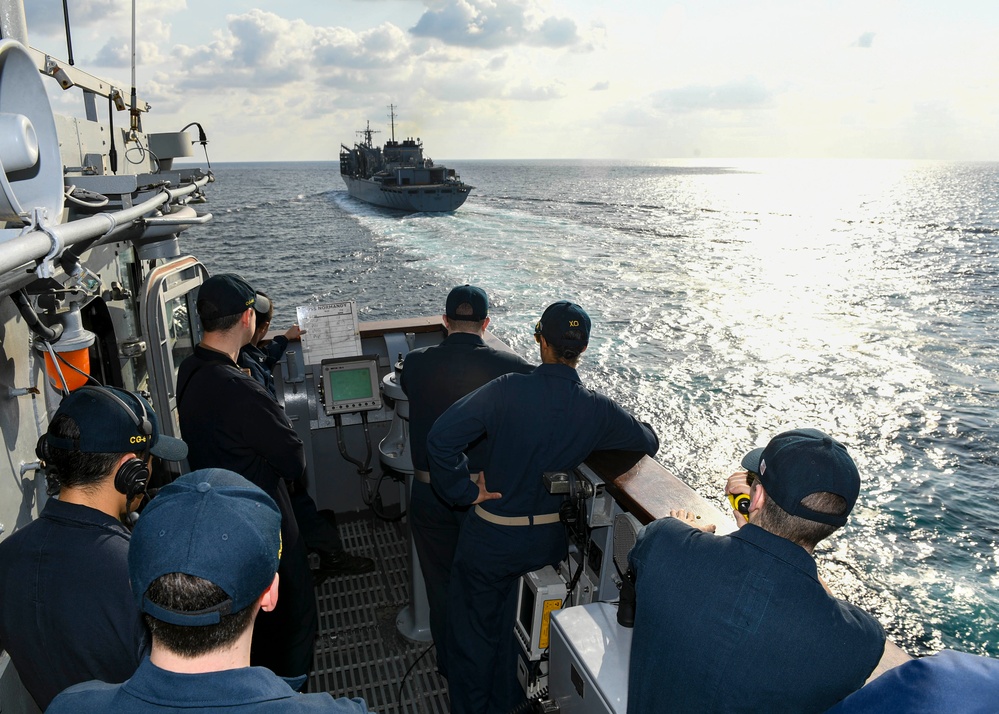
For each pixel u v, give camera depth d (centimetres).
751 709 112
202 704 86
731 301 2847
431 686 274
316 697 94
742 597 113
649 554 129
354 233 4853
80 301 209
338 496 394
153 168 353
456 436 202
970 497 1230
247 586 90
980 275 3694
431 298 2753
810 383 1850
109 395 144
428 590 265
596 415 207
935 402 1727
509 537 215
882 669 125
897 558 1031
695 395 1741
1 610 135
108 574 133
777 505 116
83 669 133
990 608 902
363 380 352
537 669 213
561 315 207
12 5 196
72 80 243
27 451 191
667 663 121
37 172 144
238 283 237
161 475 318
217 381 230
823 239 5309
